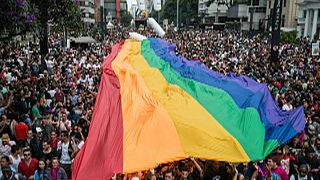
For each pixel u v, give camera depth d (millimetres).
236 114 7016
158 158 4902
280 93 14383
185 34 59438
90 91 13914
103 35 51844
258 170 7559
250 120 6680
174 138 5316
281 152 8148
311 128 10688
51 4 18641
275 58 22812
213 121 6293
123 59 10531
